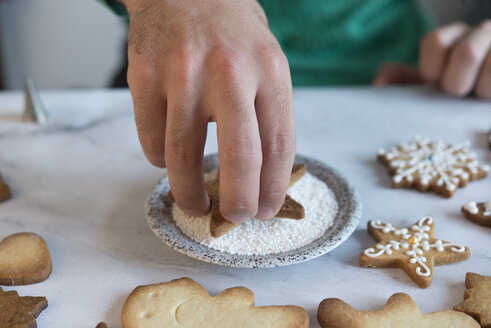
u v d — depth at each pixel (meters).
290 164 0.30
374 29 0.65
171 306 0.29
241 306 0.29
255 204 0.30
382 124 0.48
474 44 0.50
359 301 0.30
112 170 0.42
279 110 0.30
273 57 0.30
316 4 0.62
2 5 0.95
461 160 0.41
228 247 0.32
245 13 0.32
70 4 0.98
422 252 0.32
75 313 0.29
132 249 0.34
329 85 0.66
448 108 0.51
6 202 0.38
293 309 0.28
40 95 0.56
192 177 0.31
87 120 0.51
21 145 0.46
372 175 0.41
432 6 0.89
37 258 0.32
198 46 0.30
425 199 0.38
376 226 0.34
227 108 0.28
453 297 0.30
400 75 0.62
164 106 0.31
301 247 0.32
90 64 1.06
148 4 0.32
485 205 0.36
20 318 0.28
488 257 0.32
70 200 0.38
